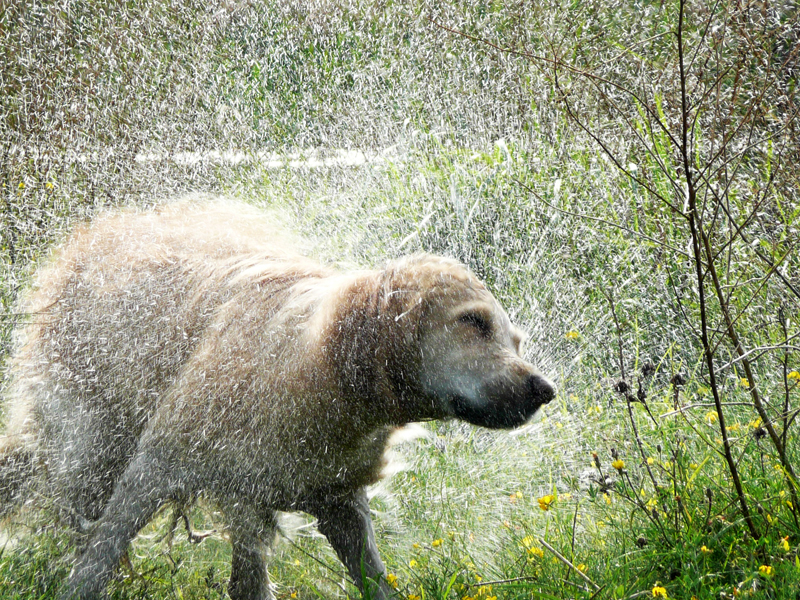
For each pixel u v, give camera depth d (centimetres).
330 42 1085
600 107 932
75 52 978
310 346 564
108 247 700
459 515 703
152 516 588
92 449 641
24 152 948
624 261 924
